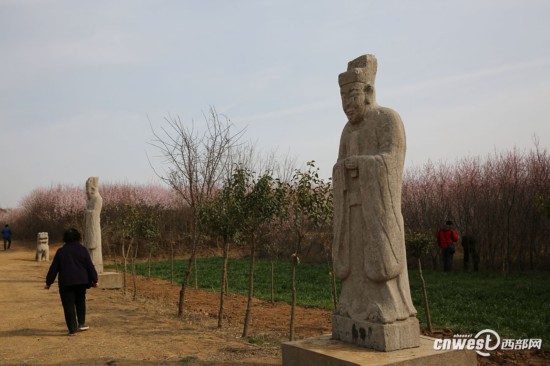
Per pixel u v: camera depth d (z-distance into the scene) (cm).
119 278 1705
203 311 1272
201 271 2305
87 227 1728
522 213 2106
